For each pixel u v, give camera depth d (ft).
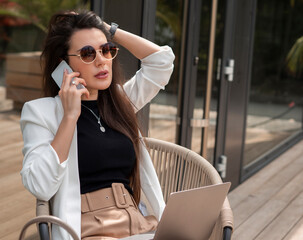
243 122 14.33
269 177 15.42
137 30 9.66
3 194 8.56
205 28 11.91
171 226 5.23
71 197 5.73
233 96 13.42
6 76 8.13
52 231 5.62
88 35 5.90
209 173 6.35
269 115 17.44
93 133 6.07
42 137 5.64
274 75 17.29
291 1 17.44
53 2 8.42
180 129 12.19
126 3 9.27
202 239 5.61
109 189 6.01
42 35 8.44
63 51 5.99
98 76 5.93
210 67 12.10
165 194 7.36
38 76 8.63
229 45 12.71
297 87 20.04
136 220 5.89
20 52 8.24
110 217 5.79
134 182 6.59
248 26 13.75
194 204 5.21
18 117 8.50
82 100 6.24
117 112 6.45
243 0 13.17
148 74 6.82
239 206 12.67
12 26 8.05
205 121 12.34
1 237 8.57
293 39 18.26
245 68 13.96
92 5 8.66
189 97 12.16
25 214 8.92
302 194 13.92
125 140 6.26
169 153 7.30
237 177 14.33
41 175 5.26
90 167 5.98
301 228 11.48
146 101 7.00
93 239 5.57
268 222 11.73
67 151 5.41
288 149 19.24
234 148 13.93
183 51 11.82
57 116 5.86
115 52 6.10
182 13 11.50
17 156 8.68
